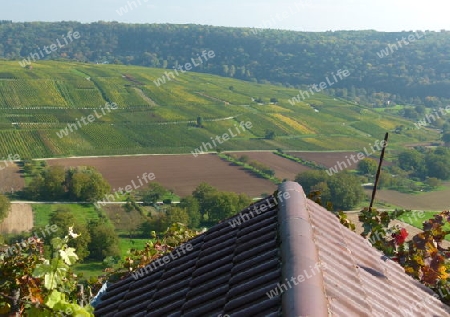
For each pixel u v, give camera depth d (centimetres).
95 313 503
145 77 14475
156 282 501
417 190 6869
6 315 469
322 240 471
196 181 7419
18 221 5759
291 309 322
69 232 423
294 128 10856
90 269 4619
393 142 9856
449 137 9644
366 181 7025
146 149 9031
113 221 5881
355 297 382
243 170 8006
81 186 6406
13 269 589
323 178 6244
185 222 5753
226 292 400
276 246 439
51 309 336
